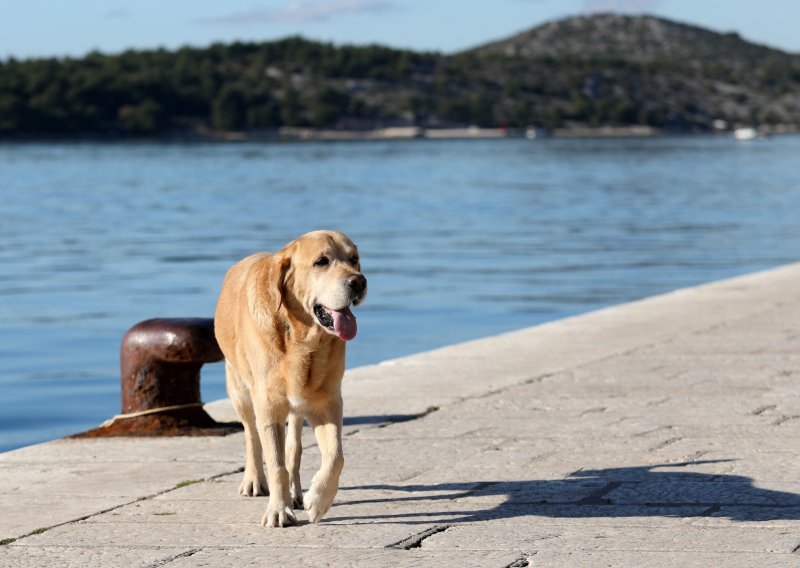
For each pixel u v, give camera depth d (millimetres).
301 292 5727
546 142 190875
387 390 9336
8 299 21062
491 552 5129
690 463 6668
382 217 42156
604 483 6305
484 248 30953
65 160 107000
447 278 24219
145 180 71875
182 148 150750
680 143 180625
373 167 91500
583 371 9945
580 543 5219
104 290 22156
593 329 12508
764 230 35906
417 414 8359
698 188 60781
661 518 5602
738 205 47906
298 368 5750
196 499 6297
